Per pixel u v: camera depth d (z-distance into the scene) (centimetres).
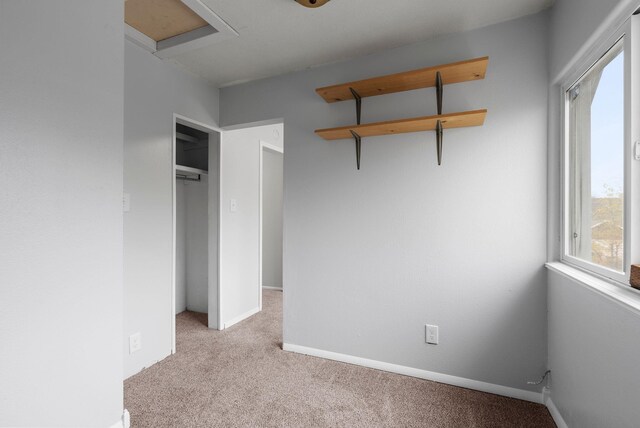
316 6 176
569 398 153
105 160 151
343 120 238
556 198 182
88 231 144
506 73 192
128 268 217
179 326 314
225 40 213
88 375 144
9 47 118
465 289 204
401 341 221
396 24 195
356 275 234
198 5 177
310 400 190
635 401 101
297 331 254
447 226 208
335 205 240
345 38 211
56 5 132
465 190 203
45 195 129
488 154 197
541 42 185
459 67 181
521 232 191
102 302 150
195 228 360
